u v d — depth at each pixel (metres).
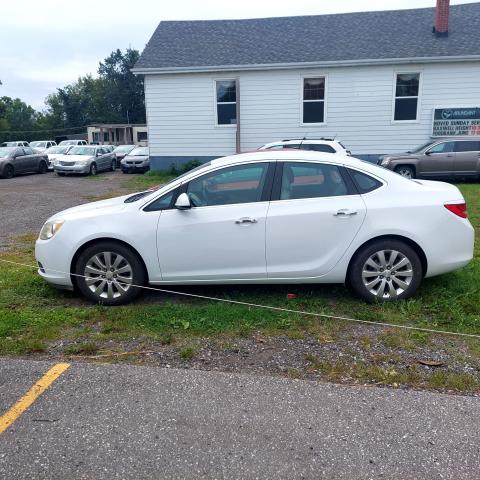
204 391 3.29
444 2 17.62
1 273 6.05
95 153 23.91
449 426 2.90
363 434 2.83
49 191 15.97
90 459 2.64
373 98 17.34
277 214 4.73
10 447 2.74
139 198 5.14
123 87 89.38
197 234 4.78
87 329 4.34
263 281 4.87
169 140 18.62
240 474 2.52
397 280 4.80
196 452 2.68
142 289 5.25
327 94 17.52
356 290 4.84
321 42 18.39
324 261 4.77
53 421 2.97
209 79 17.91
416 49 17.08
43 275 5.12
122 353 3.89
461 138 15.28
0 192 15.82
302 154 4.91
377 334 4.18
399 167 15.42
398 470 2.54
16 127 101.75
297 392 3.27
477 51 16.41
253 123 18.09
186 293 5.21
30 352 3.92
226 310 4.68
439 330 4.23
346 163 4.85
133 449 2.71
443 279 5.45
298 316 4.55
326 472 2.53
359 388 3.32
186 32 20.14
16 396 3.25
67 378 3.48
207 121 18.30
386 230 4.68
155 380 3.44
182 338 4.14
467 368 3.59
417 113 17.27
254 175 4.85
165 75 18.03
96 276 4.95
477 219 9.20
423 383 3.40
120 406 3.12
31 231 9.16
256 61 17.50
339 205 4.71
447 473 2.52
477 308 4.66
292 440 2.78
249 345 4.00
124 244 4.89
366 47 17.62
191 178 4.89
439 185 5.14
